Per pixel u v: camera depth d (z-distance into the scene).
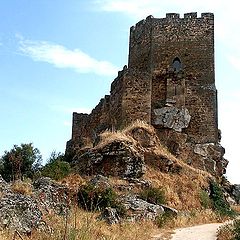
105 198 27.62
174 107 44.12
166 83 45.25
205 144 43.81
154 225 28.42
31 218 20.56
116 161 36.53
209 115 44.53
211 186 40.34
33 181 30.02
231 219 35.94
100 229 21.31
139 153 37.66
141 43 47.75
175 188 37.53
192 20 46.38
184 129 44.00
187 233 26.08
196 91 45.03
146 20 47.72
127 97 41.72
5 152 36.12
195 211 34.75
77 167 37.69
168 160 39.50
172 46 46.12
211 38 45.94
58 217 21.72
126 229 24.42
